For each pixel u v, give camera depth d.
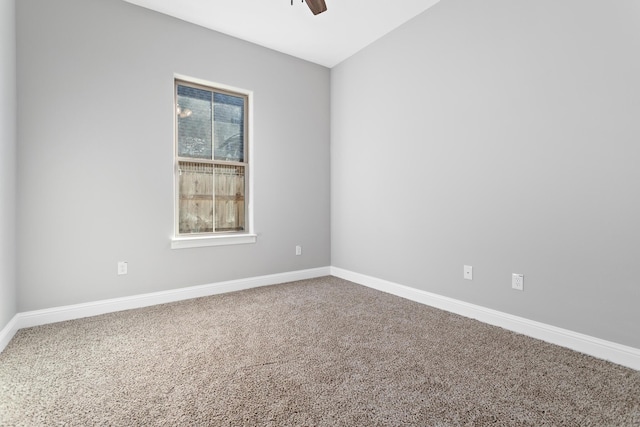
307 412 1.35
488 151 2.39
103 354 1.88
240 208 3.46
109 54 2.60
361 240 3.62
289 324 2.38
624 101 1.75
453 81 2.62
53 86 2.38
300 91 3.77
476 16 2.45
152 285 2.84
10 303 2.14
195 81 3.11
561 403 1.42
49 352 1.91
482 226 2.45
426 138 2.87
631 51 1.72
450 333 2.21
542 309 2.12
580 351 1.93
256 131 3.45
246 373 1.67
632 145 1.73
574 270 1.96
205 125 3.23
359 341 2.08
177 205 3.07
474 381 1.60
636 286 1.73
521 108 2.19
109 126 2.61
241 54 3.31
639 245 1.72
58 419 1.30
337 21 3.00
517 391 1.52
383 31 3.18
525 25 2.16
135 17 2.71
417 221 2.97
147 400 1.43
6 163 2.05
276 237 3.62
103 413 1.34
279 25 3.05
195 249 3.07
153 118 2.82
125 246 2.70
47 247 2.39
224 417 1.31
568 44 1.96
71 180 2.47
